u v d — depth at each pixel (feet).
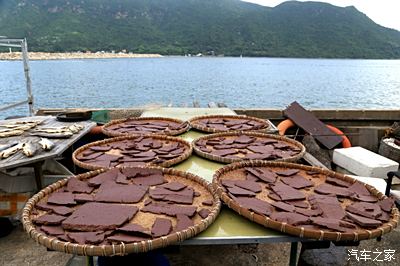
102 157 11.18
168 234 6.40
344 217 7.24
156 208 7.60
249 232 6.80
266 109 23.47
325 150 20.22
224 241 6.54
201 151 11.53
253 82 79.20
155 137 13.57
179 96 51.78
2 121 15.51
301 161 16.30
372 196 8.54
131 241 6.15
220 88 64.95
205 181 8.91
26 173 12.42
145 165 10.23
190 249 11.50
